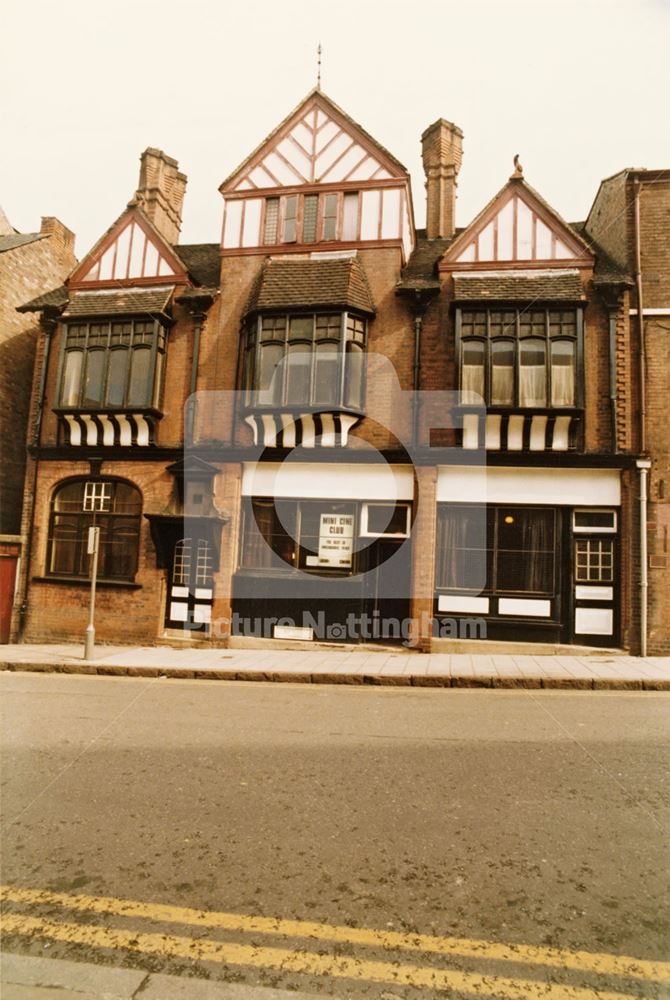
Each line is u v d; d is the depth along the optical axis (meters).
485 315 10.42
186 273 11.96
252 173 11.92
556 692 7.57
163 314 11.52
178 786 4.20
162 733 5.54
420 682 8.04
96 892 2.87
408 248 12.24
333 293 10.75
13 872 3.04
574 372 10.09
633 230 10.45
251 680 8.42
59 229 15.46
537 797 4.04
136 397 11.55
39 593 11.73
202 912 2.72
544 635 10.01
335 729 5.72
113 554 11.64
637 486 9.89
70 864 3.13
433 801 3.97
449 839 3.43
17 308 12.48
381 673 8.25
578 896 2.87
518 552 10.22
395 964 2.39
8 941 2.52
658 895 2.88
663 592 9.70
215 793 4.08
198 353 11.62
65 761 4.72
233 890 2.90
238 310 11.66
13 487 13.55
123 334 11.74
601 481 10.03
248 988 2.26
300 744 5.21
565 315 10.24
